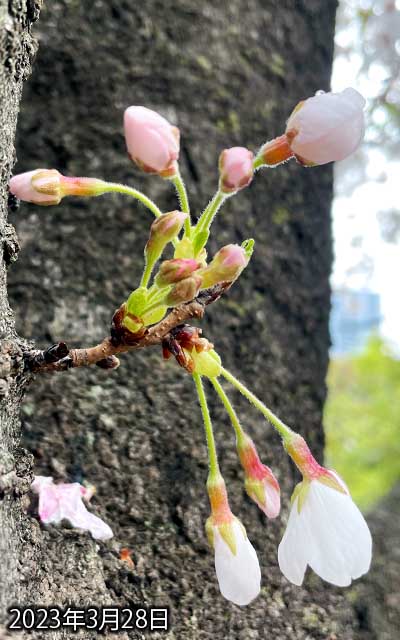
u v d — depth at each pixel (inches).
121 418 10.0
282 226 11.4
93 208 10.7
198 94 11.1
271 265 11.1
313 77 12.1
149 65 11.0
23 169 10.7
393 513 14.9
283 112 11.6
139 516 9.6
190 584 9.4
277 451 10.6
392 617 11.4
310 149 7.7
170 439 10.1
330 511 7.9
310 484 8.0
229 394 10.5
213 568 9.5
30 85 10.8
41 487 8.9
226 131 11.1
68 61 10.8
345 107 7.6
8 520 7.6
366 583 11.6
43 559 8.4
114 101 10.9
